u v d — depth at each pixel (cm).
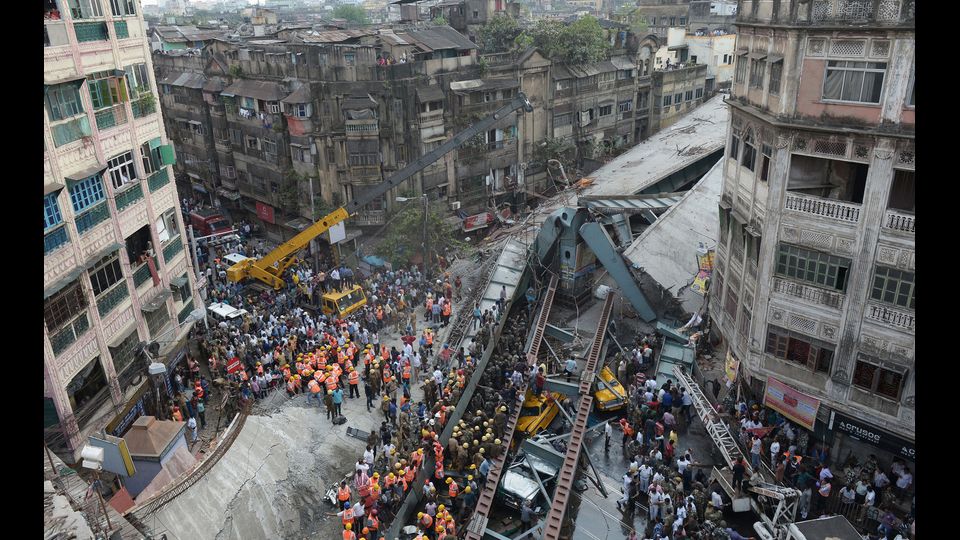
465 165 5262
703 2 9131
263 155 5300
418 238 4662
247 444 2691
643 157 5547
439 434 2819
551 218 3800
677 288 3662
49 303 2347
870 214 2180
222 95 5450
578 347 3534
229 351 3359
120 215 2823
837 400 2398
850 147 2175
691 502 2344
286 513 2503
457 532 2492
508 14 7300
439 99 4906
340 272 4362
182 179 6588
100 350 2616
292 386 3212
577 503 2612
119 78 2817
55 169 2402
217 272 4625
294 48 4853
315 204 4988
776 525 2241
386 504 2520
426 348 3594
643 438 2819
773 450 2448
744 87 2638
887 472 2370
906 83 2019
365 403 3266
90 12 2680
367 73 4662
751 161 2603
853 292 2277
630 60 6350
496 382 3234
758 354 2600
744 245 2669
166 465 2441
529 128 5634
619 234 3897
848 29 2066
